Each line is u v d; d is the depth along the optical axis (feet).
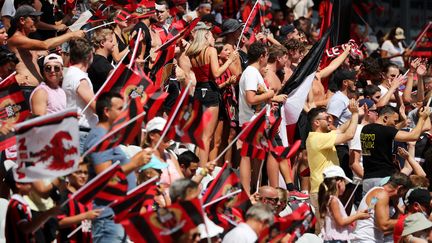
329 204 135.64
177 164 129.80
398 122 178.70
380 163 153.69
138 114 109.81
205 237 113.60
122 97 110.83
